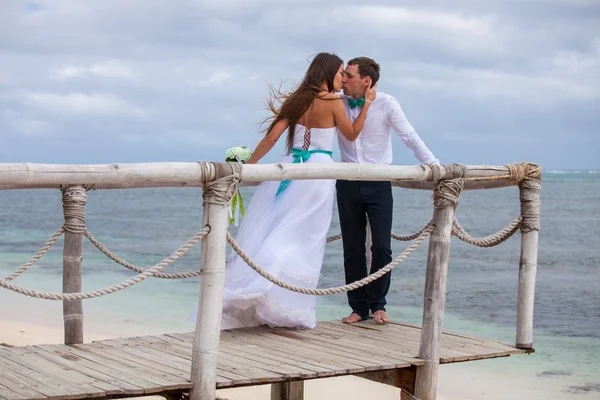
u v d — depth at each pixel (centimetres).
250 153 534
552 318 1195
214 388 403
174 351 484
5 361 448
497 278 1538
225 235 401
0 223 3155
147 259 1830
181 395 413
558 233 2556
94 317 1108
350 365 457
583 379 852
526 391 807
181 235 2548
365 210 580
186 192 7031
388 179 464
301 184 550
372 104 565
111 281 1434
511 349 525
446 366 913
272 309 529
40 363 445
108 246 2148
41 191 7438
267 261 529
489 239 515
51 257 1822
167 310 1160
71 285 497
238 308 537
